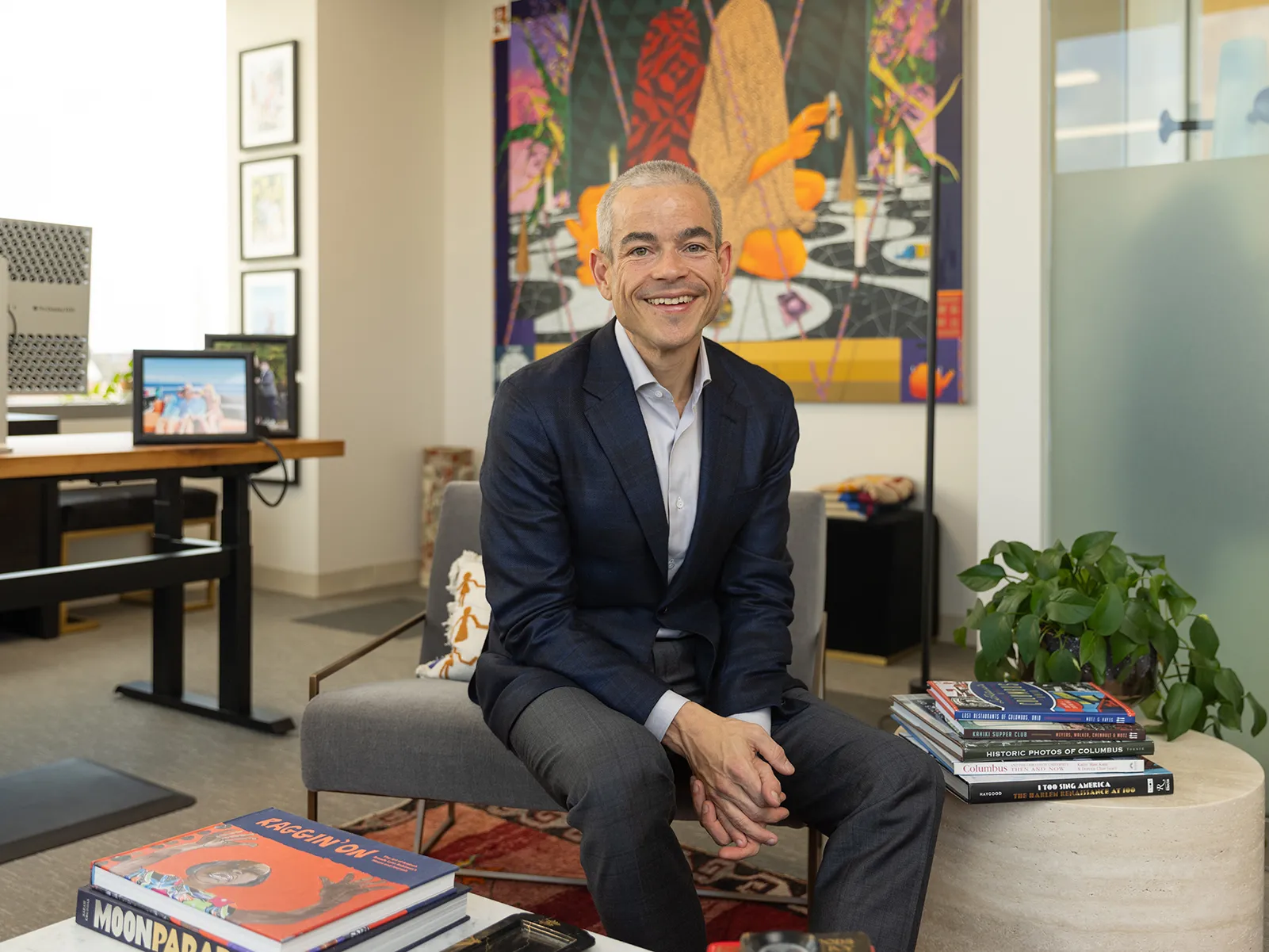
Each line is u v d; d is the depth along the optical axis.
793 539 2.30
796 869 2.46
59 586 2.98
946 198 4.73
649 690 1.64
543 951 1.13
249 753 3.25
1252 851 1.67
